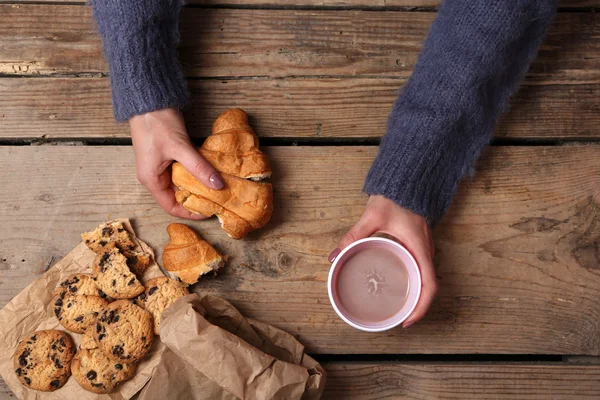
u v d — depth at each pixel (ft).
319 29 3.13
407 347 3.01
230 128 2.91
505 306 3.04
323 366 2.99
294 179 3.05
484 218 3.07
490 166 3.09
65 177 3.02
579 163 3.11
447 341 3.02
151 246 3.00
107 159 3.04
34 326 2.90
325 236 3.03
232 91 3.08
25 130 3.04
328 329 3.00
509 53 2.72
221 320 2.85
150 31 2.76
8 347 2.87
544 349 3.03
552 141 3.14
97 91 3.07
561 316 3.04
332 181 3.06
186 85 2.89
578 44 3.14
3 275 2.97
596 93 3.13
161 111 2.79
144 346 2.80
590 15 3.14
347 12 3.14
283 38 3.12
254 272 3.00
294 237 3.03
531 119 3.12
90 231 3.00
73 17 3.09
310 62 3.12
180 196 2.81
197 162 2.73
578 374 3.02
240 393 2.64
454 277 3.04
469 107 2.72
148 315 2.83
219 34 3.10
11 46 3.07
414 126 2.72
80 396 2.85
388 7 3.14
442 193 2.82
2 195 3.00
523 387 3.01
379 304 2.62
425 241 2.74
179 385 2.70
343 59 3.12
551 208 3.09
